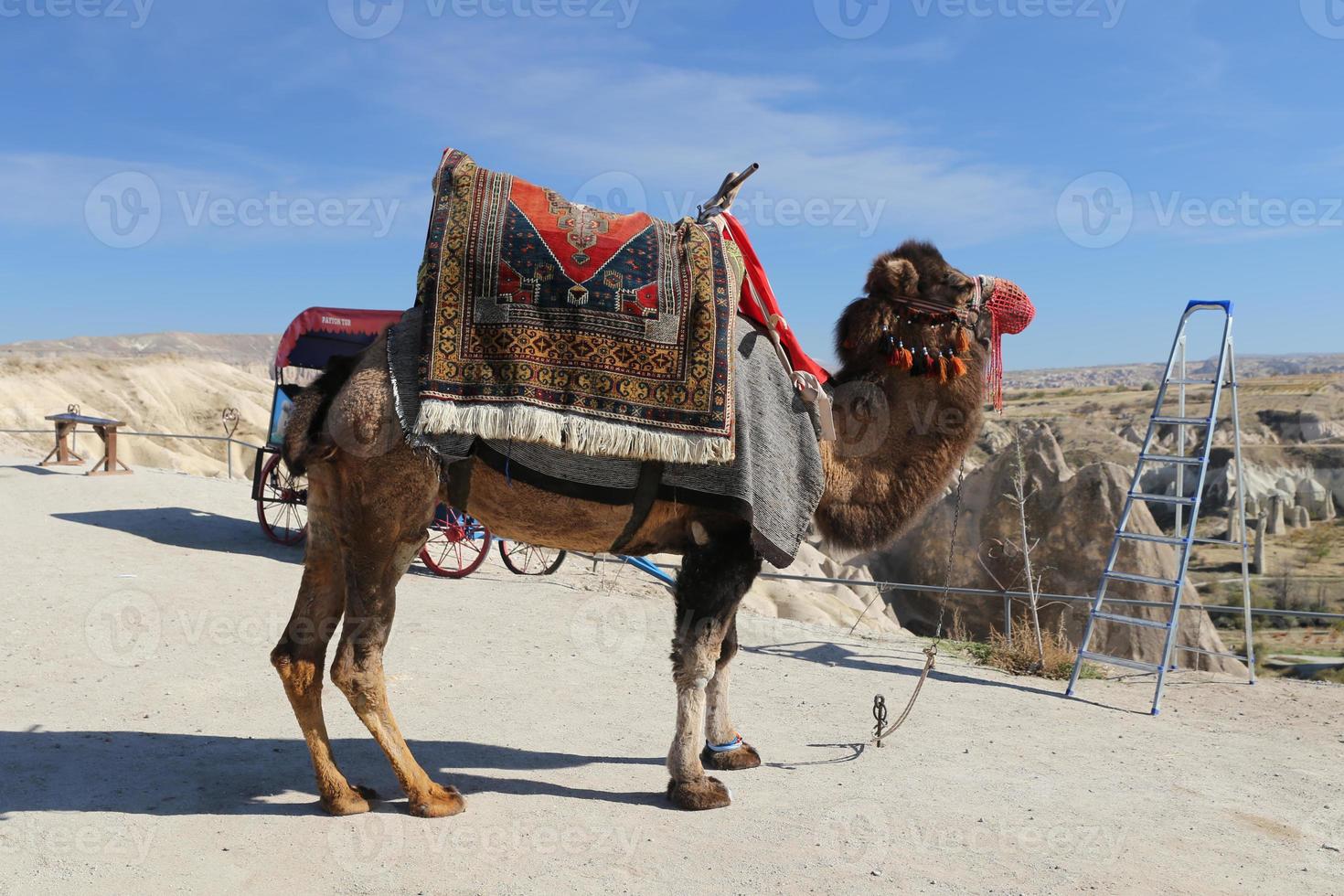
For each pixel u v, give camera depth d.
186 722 6.40
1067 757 6.41
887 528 5.45
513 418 4.61
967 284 5.39
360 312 13.02
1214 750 6.73
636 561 7.66
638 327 4.76
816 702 7.61
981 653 9.83
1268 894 4.42
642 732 6.55
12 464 19.95
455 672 7.86
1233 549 37.75
